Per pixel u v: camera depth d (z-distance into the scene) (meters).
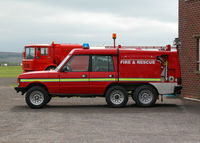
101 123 9.83
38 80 13.13
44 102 13.13
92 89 13.27
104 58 13.38
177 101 15.72
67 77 13.20
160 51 13.53
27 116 11.16
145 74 13.46
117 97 13.30
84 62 13.30
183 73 17.55
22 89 13.14
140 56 13.45
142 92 13.38
